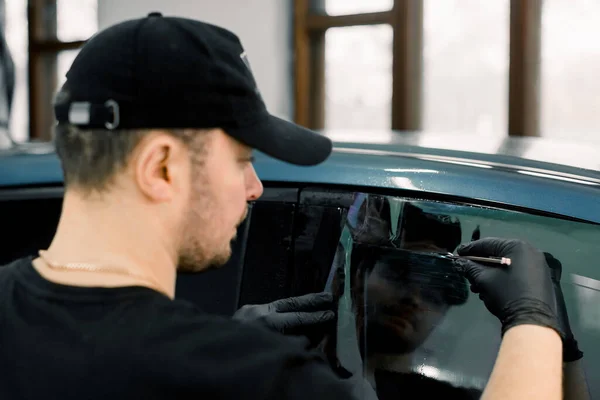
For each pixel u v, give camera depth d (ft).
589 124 11.14
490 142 3.88
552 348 2.28
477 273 2.78
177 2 13.97
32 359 1.87
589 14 10.93
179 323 1.90
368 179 3.35
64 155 2.06
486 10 11.99
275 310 3.30
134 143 1.98
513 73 11.66
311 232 3.42
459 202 3.16
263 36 13.84
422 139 4.01
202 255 2.17
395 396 3.16
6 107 9.96
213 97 2.02
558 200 3.01
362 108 13.70
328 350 3.26
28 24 17.15
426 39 12.81
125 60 1.97
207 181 2.09
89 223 2.03
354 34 13.62
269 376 1.83
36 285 2.02
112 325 1.88
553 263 2.95
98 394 1.79
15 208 4.13
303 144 2.36
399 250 3.22
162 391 1.79
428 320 3.13
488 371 2.98
